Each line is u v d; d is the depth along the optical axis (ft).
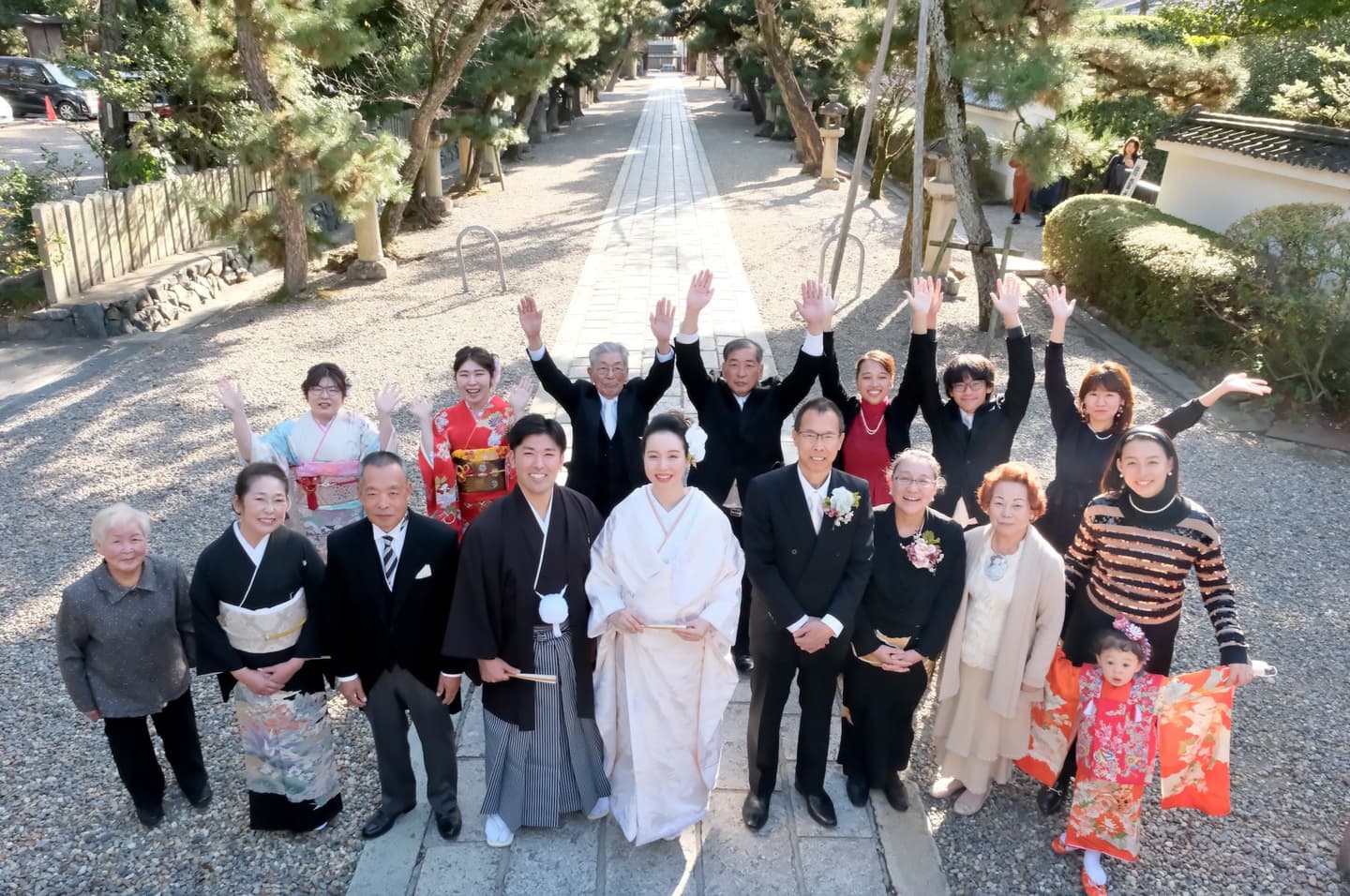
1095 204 38.70
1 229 36.65
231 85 35.65
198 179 41.60
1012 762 12.87
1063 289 14.21
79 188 54.08
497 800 12.03
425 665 11.69
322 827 12.34
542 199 64.23
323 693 12.03
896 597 11.55
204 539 19.83
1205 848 12.11
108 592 11.45
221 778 13.44
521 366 30.60
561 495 11.45
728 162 81.71
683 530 11.00
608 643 11.54
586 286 40.91
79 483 22.63
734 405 14.97
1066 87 29.07
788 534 11.33
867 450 15.03
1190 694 11.59
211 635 11.19
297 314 37.11
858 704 12.35
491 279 42.24
